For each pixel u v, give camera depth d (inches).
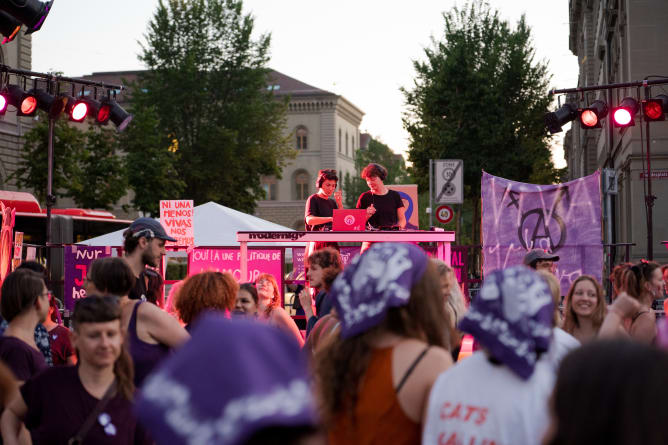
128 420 129.1
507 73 1220.5
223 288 180.2
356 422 97.7
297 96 2898.6
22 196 763.4
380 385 96.7
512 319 91.0
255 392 36.0
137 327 152.0
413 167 1286.9
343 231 323.0
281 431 36.4
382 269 97.7
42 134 1138.7
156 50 1643.7
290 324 248.2
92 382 128.8
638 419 45.3
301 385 37.6
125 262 156.7
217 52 1654.8
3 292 164.6
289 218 2893.7
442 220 661.3
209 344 37.8
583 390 47.1
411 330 98.7
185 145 1641.2
